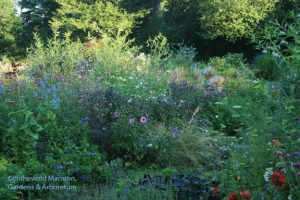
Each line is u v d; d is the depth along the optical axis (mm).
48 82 9320
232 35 20625
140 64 11352
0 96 7090
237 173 4086
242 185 3922
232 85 10406
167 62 13109
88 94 7648
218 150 6543
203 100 9148
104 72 10375
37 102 6941
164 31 24656
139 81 9297
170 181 4852
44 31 26891
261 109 4574
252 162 3943
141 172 6148
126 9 25812
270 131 4098
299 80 4230
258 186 3789
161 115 7434
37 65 11062
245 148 4359
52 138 5984
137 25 26078
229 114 8469
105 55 11445
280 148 3809
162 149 6531
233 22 20281
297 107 4191
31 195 4969
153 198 4410
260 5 19844
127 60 11477
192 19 24922
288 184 3430
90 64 11211
